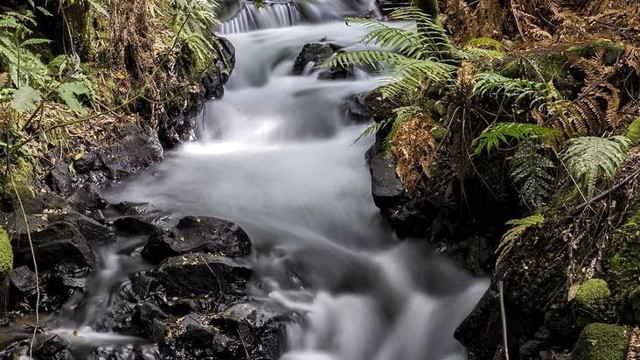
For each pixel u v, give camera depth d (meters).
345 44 6.30
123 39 4.93
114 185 4.58
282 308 3.66
